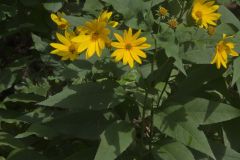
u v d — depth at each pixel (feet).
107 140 3.59
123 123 3.71
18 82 5.36
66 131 3.93
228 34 3.70
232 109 3.72
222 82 4.07
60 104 3.70
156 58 3.71
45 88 5.08
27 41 5.87
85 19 3.82
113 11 4.55
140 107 4.00
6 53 5.84
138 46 3.51
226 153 4.01
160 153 3.78
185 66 4.20
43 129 4.23
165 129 3.64
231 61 3.85
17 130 4.84
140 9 3.56
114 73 3.78
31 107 5.12
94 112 3.99
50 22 5.41
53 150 4.39
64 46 3.79
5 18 5.27
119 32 3.66
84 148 4.29
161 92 4.03
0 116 4.87
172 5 3.87
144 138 4.13
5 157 4.49
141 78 3.81
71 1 5.78
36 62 5.54
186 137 3.59
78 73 3.94
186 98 3.81
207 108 3.74
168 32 3.38
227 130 4.12
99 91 3.78
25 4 5.23
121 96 3.78
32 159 4.18
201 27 3.62
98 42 3.53
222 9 4.16
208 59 3.53
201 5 3.67
